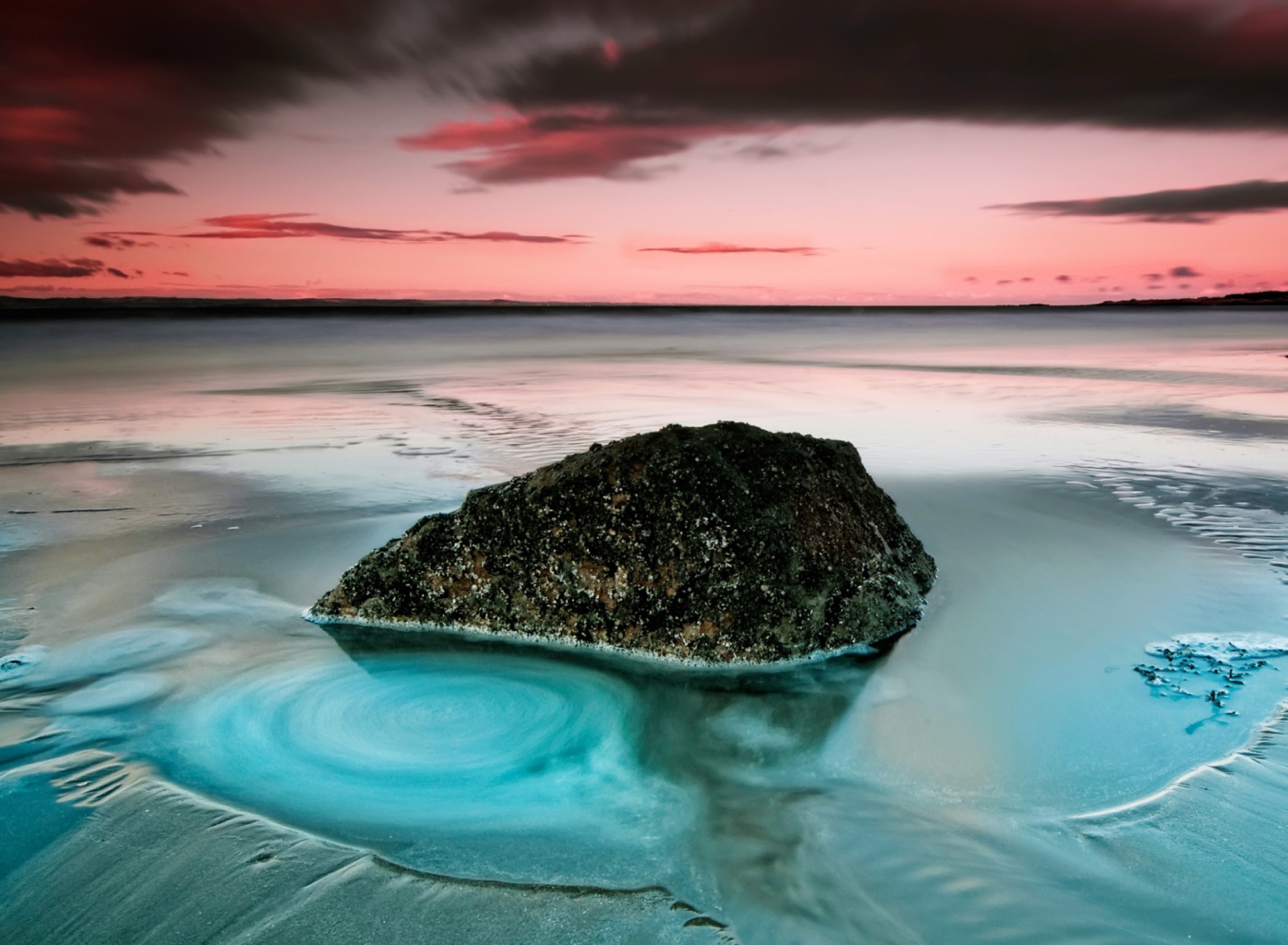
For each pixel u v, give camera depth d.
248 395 18.58
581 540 5.81
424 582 6.04
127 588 6.74
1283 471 10.59
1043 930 3.14
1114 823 3.79
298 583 6.88
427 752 4.45
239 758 4.34
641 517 5.78
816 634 5.56
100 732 4.57
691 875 3.46
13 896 3.30
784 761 4.37
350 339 38.28
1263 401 17.41
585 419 15.27
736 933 3.13
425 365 26.53
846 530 6.18
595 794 4.07
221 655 5.57
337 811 3.89
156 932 3.12
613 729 4.70
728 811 3.92
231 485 10.07
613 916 3.21
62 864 3.48
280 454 11.84
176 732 4.59
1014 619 6.10
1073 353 31.78
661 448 6.05
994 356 30.39
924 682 5.20
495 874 3.45
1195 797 3.95
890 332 49.00
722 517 5.71
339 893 3.32
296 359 28.30
